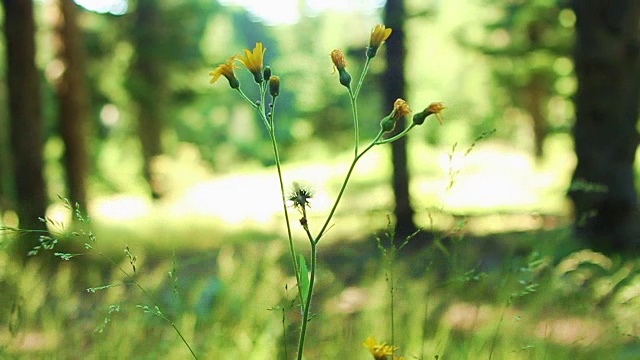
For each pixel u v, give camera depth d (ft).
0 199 29.58
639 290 14.79
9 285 13.50
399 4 37.55
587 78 29.37
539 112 84.17
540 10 59.47
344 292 14.87
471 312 11.55
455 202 45.93
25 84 31.83
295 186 6.26
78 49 43.75
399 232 33.19
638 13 29.14
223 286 13.23
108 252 24.41
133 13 75.61
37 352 11.10
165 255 28.09
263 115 6.39
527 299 11.77
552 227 24.07
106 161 90.99
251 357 10.99
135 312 12.36
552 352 10.29
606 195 28.02
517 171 75.36
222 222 43.32
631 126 29.04
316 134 106.83
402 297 11.76
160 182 75.36
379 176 70.23
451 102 92.53
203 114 132.36
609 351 10.82
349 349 11.03
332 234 31.65
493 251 20.44
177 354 11.08
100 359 11.31
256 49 6.45
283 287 12.96
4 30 32.40
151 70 75.72
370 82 49.01
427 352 9.94
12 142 32.01
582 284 14.89
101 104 71.10
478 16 75.77
